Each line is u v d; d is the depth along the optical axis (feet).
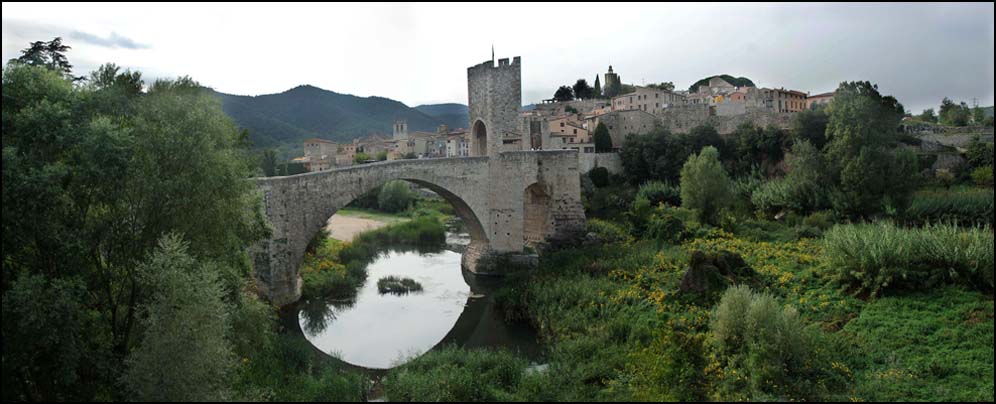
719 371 65.21
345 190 120.16
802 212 156.87
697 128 232.32
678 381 63.72
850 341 71.87
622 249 136.67
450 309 116.98
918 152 193.77
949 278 84.38
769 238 136.26
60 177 52.19
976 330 69.87
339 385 67.10
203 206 63.82
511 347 92.43
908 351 68.64
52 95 57.98
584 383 68.64
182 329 53.06
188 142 61.52
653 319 86.38
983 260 82.43
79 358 52.95
